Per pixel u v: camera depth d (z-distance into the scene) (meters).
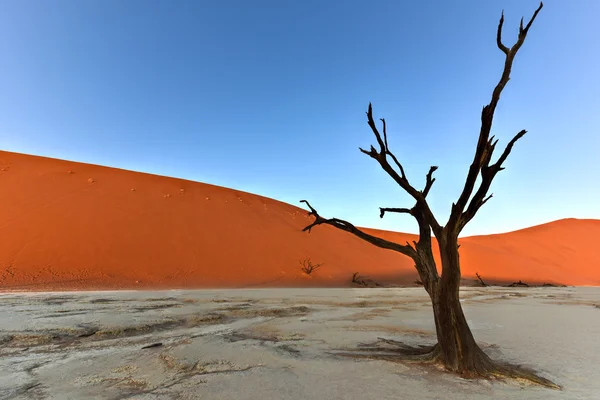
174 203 40.06
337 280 33.31
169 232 33.03
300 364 5.45
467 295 22.66
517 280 41.66
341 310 13.72
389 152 5.16
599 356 6.12
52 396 4.15
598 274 49.72
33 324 9.05
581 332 8.67
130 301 14.77
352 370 5.11
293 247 39.16
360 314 12.45
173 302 14.69
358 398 3.96
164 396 4.07
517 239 63.16
